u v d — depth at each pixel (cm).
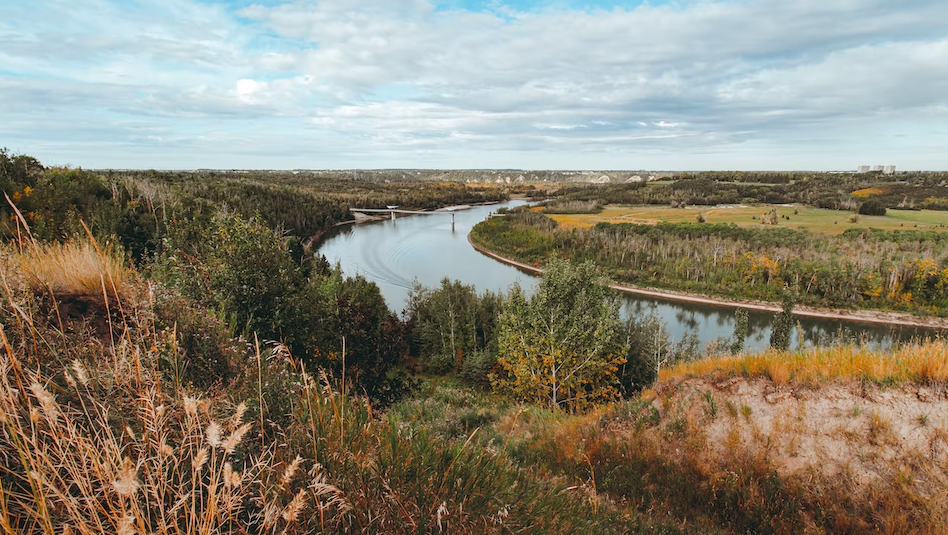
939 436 563
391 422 328
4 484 178
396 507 256
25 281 315
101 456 172
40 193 2270
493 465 354
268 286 994
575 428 850
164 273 912
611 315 2186
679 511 603
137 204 2814
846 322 5681
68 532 138
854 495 552
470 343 3272
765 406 704
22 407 186
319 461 257
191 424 191
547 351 2027
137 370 218
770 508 566
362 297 3128
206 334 368
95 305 391
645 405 824
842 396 660
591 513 453
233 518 192
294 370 354
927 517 500
